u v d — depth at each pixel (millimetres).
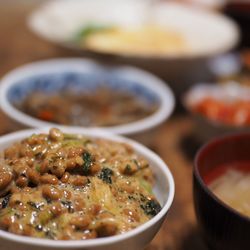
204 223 261
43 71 423
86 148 254
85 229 217
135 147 289
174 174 364
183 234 304
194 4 671
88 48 454
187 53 454
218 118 401
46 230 214
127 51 448
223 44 504
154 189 273
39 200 223
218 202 245
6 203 228
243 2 593
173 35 527
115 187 245
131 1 625
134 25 580
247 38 587
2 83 389
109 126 370
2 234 207
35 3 734
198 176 262
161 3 637
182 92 488
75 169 241
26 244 203
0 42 569
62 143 255
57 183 231
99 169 247
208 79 512
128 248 220
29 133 287
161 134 421
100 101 410
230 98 442
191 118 414
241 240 241
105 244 209
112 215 224
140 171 265
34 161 244
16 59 523
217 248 259
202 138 406
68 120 374
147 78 435
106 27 545
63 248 203
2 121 388
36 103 391
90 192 233
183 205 329
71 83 435
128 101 419
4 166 243
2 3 722
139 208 240
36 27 499
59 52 540
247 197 286
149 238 231
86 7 592
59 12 562
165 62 449
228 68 529
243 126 386
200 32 565
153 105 408
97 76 439
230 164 307
